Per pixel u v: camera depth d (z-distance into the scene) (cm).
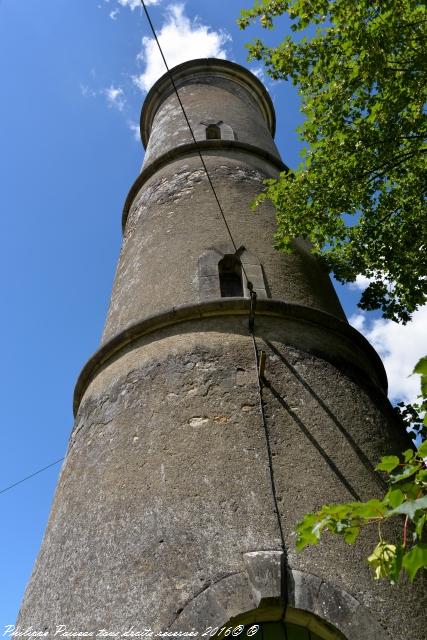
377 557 323
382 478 577
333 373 659
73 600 505
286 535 498
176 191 929
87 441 643
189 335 674
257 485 529
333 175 844
